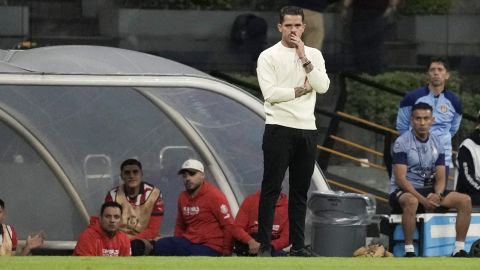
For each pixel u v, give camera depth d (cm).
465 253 3853
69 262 2836
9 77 4428
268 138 3331
